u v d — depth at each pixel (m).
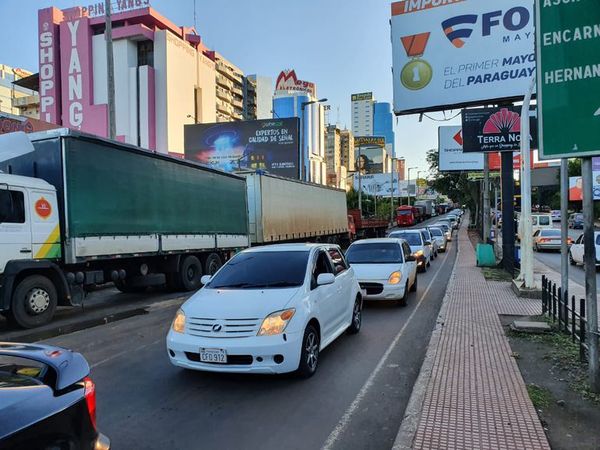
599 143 4.75
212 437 4.20
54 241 9.88
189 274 14.39
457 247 30.73
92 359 6.82
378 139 123.31
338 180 117.31
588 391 4.93
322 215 27.70
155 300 12.60
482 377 5.33
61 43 76.38
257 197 19.77
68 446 2.36
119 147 11.51
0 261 8.80
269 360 5.25
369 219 42.22
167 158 13.34
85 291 11.00
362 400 5.04
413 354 6.84
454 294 11.49
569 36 4.86
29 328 9.22
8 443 2.04
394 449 3.71
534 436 3.89
